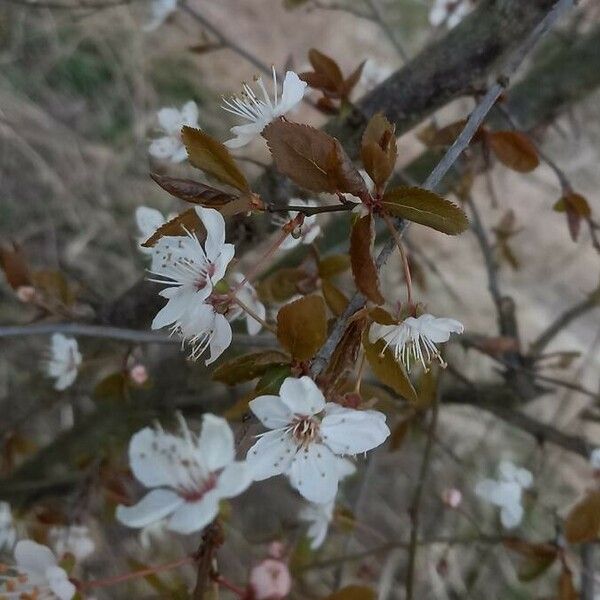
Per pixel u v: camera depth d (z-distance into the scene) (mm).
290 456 129
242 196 129
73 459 305
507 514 255
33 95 458
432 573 383
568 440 282
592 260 553
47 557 142
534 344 311
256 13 551
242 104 158
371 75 306
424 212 124
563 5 161
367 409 134
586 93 249
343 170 124
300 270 192
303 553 248
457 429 449
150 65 490
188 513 116
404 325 133
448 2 310
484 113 152
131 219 450
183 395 290
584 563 237
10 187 430
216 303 136
